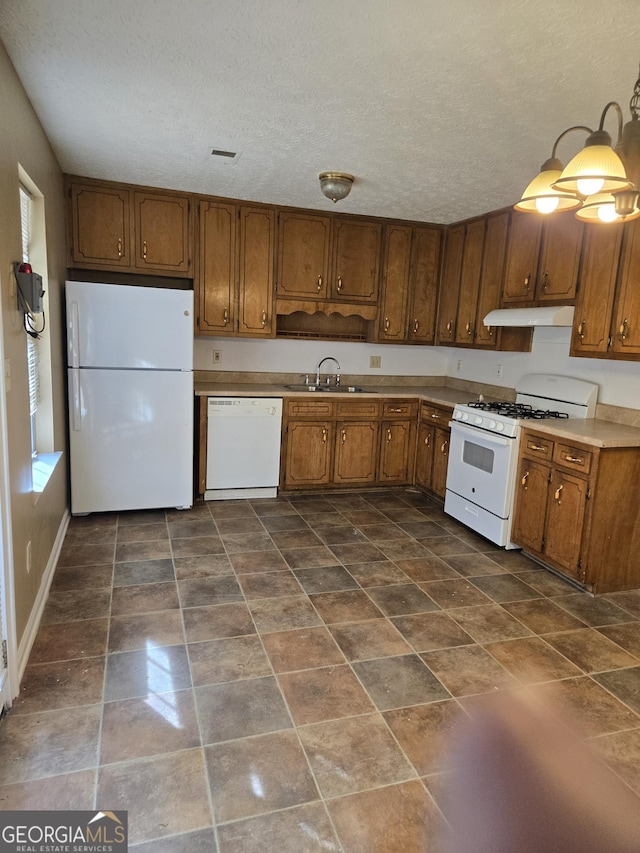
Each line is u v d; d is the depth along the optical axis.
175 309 3.67
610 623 2.68
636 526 2.99
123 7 1.66
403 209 4.16
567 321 3.32
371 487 4.71
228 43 1.85
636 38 1.69
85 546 3.27
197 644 2.33
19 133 2.19
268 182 3.57
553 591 2.99
